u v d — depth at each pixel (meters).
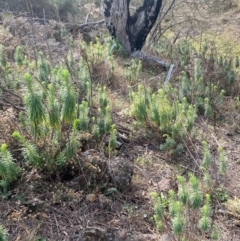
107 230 3.01
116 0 8.77
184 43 8.84
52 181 3.36
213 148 4.80
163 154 4.43
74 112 3.29
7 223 2.92
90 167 3.46
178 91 5.79
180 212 2.64
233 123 5.53
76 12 12.30
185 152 4.51
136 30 9.16
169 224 3.11
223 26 13.37
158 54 9.51
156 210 2.86
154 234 3.07
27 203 3.09
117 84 6.37
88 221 3.11
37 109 3.07
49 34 8.87
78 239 2.86
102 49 7.23
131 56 8.78
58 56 6.90
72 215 3.13
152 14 9.07
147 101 4.72
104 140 4.13
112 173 3.50
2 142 3.46
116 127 4.64
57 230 2.97
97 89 5.32
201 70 6.39
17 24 8.18
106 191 3.44
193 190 2.75
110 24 9.09
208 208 2.73
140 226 3.17
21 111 3.88
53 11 11.64
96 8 13.02
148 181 3.80
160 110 4.48
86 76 5.07
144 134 4.66
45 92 3.56
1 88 4.52
